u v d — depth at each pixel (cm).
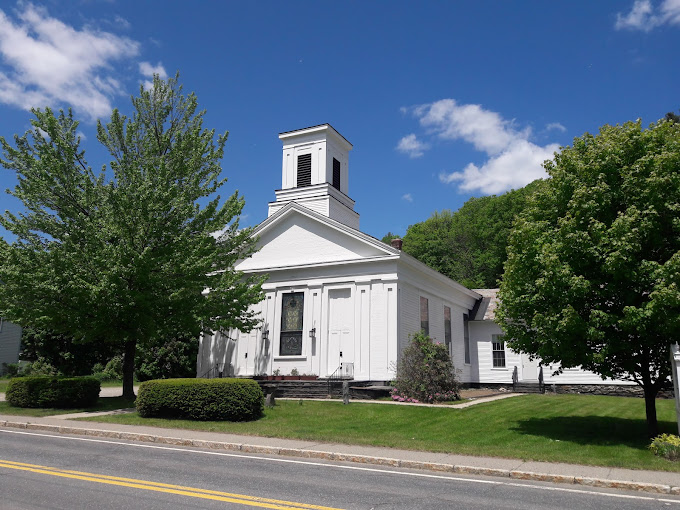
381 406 1944
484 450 1222
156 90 2136
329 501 766
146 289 1839
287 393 2362
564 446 1286
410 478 976
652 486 920
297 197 3047
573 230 1362
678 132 1382
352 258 2606
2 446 1193
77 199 1892
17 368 4141
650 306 1218
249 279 2216
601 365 1416
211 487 831
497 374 3222
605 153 1392
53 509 682
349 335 2538
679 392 1222
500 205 5709
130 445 1272
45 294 1775
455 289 3159
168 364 3322
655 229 1306
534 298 1410
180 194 1966
